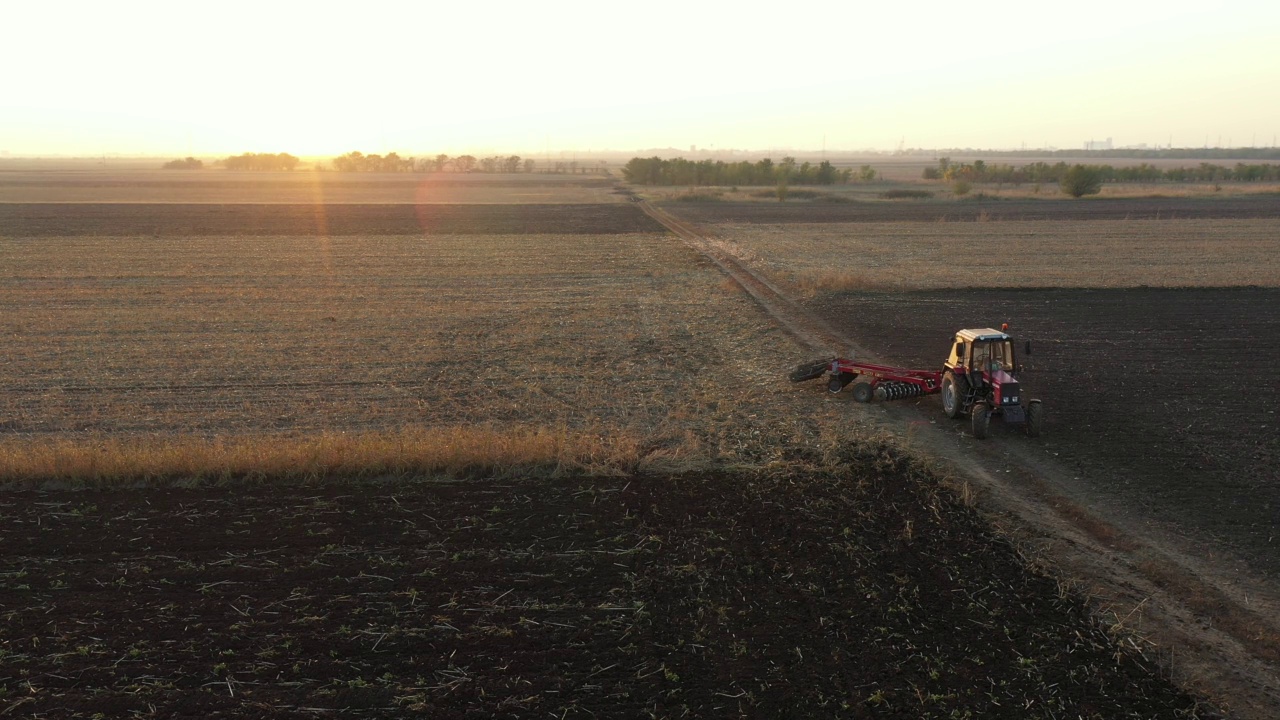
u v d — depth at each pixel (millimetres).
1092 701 8562
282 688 8688
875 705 8453
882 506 13227
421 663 9125
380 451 14664
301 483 14156
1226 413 17594
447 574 11023
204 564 11250
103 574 10977
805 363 19984
